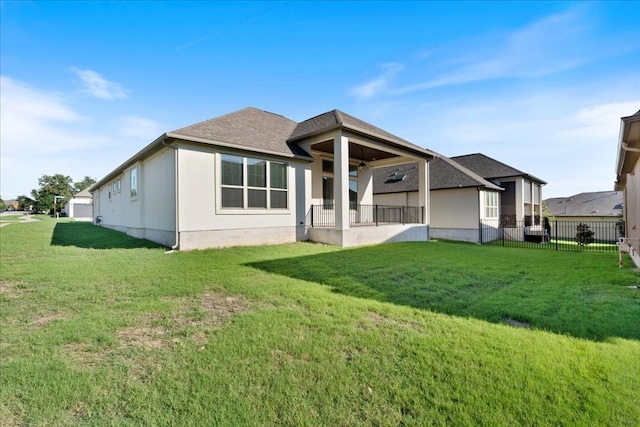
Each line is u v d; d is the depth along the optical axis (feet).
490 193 57.67
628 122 16.07
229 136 31.01
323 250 29.50
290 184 35.17
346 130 33.14
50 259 22.97
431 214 57.16
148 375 7.72
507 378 7.52
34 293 14.51
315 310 12.31
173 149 28.09
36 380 7.41
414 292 15.23
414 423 6.17
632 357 8.50
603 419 6.22
